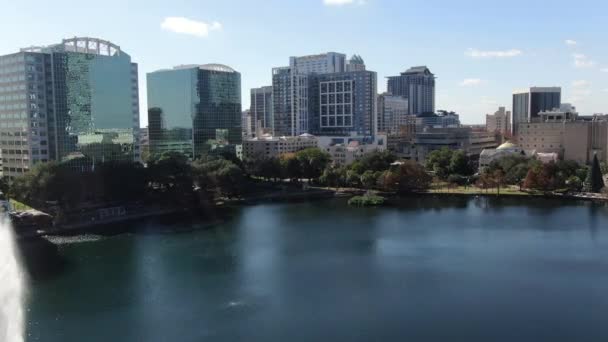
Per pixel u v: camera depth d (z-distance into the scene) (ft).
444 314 468.34
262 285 547.49
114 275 577.84
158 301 502.38
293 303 497.46
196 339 423.64
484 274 577.84
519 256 646.74
